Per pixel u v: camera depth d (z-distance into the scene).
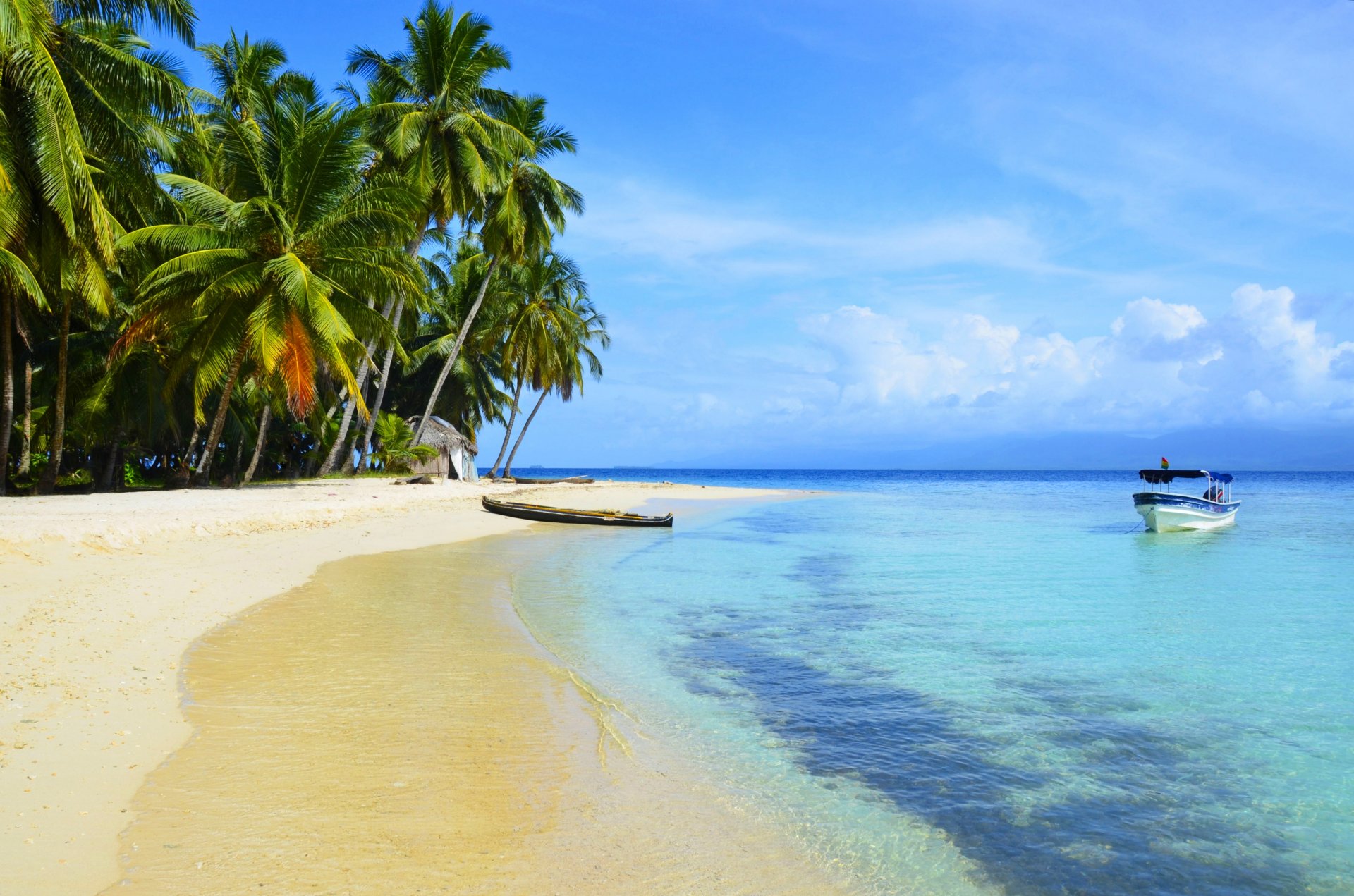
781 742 6.98
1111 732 7.54
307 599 12.05
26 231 20.09
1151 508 29.02
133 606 10.46
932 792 6.00
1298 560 21.38
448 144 33.94
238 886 4.07
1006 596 15.27
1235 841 5.34
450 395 52.47
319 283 25.11
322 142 25.98
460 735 6.61
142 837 4.54
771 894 4.41
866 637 11.43
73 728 6.14
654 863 4.68
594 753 6.39
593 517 28.12
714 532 28.89
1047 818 5.62
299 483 34.72
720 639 11.02
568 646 10.20
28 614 9.48
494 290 46.78
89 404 26.73
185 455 30.94
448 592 13.38
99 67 20.02
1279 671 9.92
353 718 6.84
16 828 4.52
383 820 4.98
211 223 25.86
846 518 37.56
